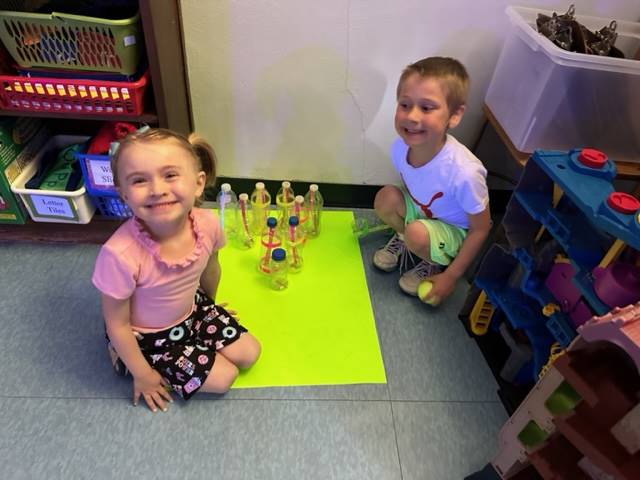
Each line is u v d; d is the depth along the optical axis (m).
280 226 1.42
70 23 1.01
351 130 1.49
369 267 1.43
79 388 1.07
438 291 1.26
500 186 1.63
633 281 0.79
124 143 0.84
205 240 1.00
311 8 1.25
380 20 1.27
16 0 1.06
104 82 1.09
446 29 1.29
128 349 0.97
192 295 1.05
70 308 1.23
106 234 1.39
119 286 0.89
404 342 1.23
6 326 1.17
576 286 0.87
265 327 1.22
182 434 1.00
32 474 0.92
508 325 1.15
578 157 0.93
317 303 1.30
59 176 1.34
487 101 1.37
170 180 0.85
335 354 1.18
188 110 1.37
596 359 0.69
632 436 0.63
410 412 1.08
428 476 0.98
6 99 1.12
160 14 1.05
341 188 1.64
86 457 0.95
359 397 1.10
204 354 1.04
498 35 1.31
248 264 1.39
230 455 0.98
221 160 1.56
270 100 1.42
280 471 0.96
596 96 1.08
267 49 1.32
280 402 1.07
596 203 0.84
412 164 1.26
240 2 1.24
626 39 1.25
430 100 1.06
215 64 1.35
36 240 1.39
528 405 0.78
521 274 1.12
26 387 1.06
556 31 1.11
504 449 0.85
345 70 1.36
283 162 1.57
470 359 1.21
